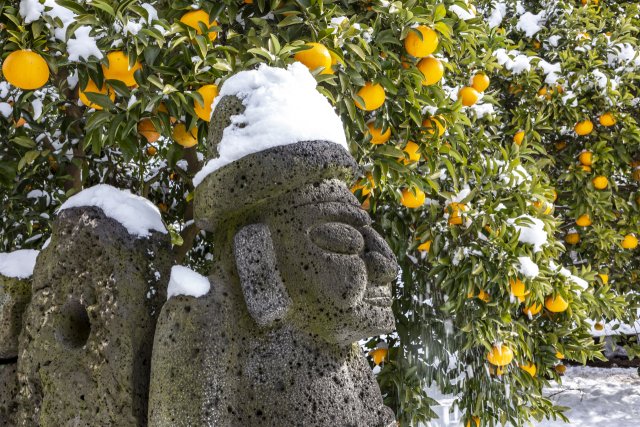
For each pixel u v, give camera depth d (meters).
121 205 1.62
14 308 1.80
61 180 2.72
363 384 1.55
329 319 1.39
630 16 4.48
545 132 4.16
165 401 1.33
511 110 3.84
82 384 1.52
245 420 1.36
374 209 2.63
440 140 2.36
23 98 2.07
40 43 1.52
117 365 1.48
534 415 3.12
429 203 2.70
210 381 1.33
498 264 2.54
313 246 1.40
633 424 5.18
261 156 1.38
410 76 2.04
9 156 2.30
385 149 2.19
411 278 3.11
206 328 1.35
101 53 1.61
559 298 2.74
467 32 2.32
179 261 3.11
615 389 6.30
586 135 4.05
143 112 1.65
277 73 1.47
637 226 4.06
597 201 3.74
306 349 1.42
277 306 1.39
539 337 3.21
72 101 2.14
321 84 1.95
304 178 1.41
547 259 2.76
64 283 1.61
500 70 3.79
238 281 1.46
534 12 4.91
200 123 1.83
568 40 4.27
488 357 2.86
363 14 2.01
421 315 3.23
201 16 1.66
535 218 2.66
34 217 2.57
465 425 3.14
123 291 1.51
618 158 3.90
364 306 1.43
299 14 1.80
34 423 1.61
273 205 1.44
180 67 1.69
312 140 1.42
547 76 3.76
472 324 2.74
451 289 2.67
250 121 1.42
